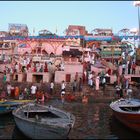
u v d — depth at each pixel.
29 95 31.08
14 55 44.91
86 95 31.39
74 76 35.59
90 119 21.23
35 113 18.48
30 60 41.53
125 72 36.62
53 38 46.44
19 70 38.00
